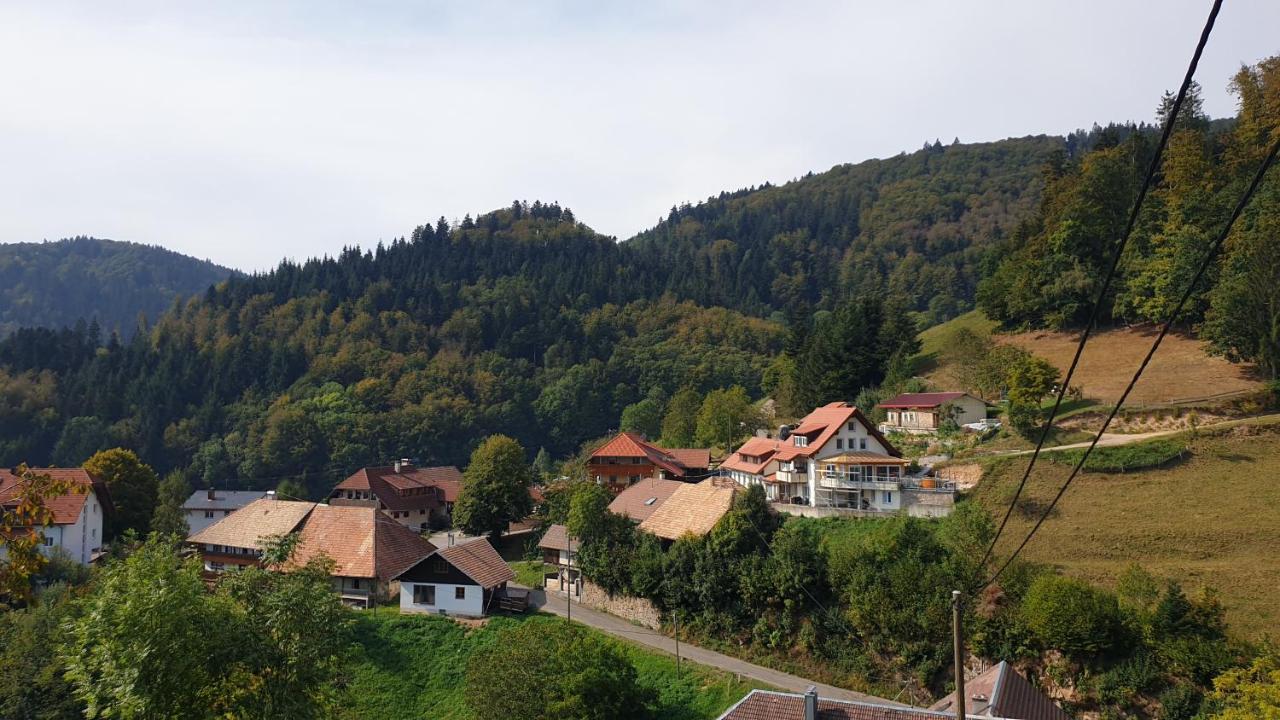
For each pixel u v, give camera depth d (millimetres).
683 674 54219
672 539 66750
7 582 16781
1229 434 62812
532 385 183625
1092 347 95500
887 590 52719
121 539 82625
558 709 45594
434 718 52219
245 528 76438
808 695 36562
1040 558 55062
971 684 40656
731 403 122000
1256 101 99625
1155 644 43438
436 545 88812
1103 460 63469
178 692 24484
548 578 75375
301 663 26734
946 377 106062
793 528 63531
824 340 121438
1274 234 75250
